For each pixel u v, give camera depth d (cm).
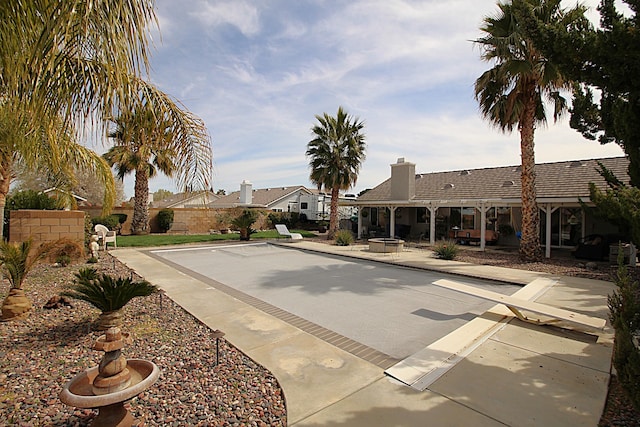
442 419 281
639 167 440
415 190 2030
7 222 1055
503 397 316
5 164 698
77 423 267
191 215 2458
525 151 1175
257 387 332
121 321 470
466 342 453
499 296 572
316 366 383
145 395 312
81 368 360
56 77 298
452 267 1070
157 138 427
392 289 817
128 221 2278
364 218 2452
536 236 1181
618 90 373
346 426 271
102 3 257
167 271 988
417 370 372
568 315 482
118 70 287
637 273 951
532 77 1057
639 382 244
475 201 1527
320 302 697
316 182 2009
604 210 526
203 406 296
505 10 1044
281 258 1350
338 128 1964
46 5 257
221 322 535
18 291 528
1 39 278
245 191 3259
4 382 329
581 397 317
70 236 1041
